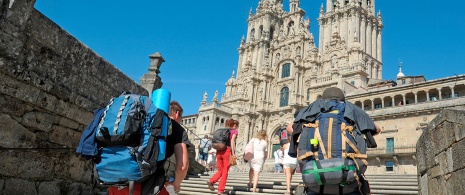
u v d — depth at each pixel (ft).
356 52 175.73
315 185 13.44
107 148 12.36
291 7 225.97
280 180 48.01
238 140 201.46
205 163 72.90
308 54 198.80
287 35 223.71
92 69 29.32
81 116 27.96
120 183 12.19
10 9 20.80
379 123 125.70
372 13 200.85
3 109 21.15
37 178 23.80
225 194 37.40
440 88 120.26
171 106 16.40
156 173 13.14
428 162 20.76
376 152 121.70
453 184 16.99
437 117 19.44
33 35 22.97
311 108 15.24
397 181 43.01
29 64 22.65
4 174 21.22
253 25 244.42
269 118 202.08
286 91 201.36
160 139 12.82
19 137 22.35
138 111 12.62
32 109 23.43
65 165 26.58
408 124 118.42
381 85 148.87
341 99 15.66
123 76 34.01
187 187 43.14
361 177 14.07
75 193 27.58
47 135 24.80
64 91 25.88
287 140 36.83
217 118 203.92
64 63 26.00
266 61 214.28
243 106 211.41
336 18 194.59
